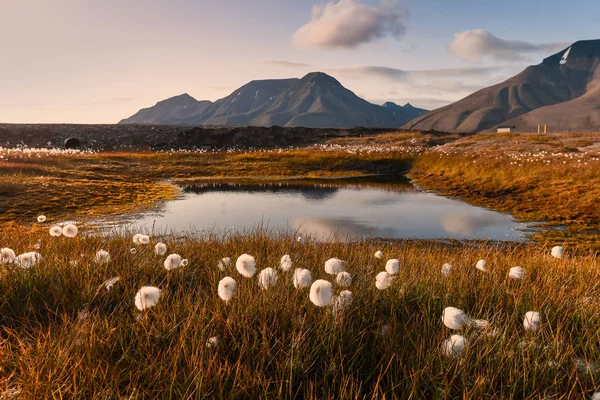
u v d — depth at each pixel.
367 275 4.43
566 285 4.96
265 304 3.25
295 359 2.59
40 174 26.75
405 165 39.31
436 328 3.14
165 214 18.31
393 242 13.49
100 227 14.91
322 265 5.25
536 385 2.49
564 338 3.04
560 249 5.57
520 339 2.96
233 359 2.71
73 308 3.54
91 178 28.41
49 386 2.24
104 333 2.89
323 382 2.49
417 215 18.61
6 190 20.38
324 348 2.77
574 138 45.16
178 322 3.10
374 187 29.03
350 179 33.88
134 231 13.75
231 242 7.63
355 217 18.14
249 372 2.43
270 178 34.41
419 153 43.72
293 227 15.87
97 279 4.15
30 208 17.95
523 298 3.94
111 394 2.25
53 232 5.11
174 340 2.86
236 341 2.85
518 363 2.65
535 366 2.55
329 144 62.72
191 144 64.88
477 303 3.71
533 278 5.42
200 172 36.19
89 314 3.28
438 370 2.52
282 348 2.70
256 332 2.90
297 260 5.54
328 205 21.38
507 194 22.50
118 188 24.53
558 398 2.42
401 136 64.75
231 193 25.81
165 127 71.56
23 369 2.45
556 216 17.31
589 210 17.44
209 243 7.80
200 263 5.54
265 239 8.11
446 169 32.78
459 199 23.17
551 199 19.97
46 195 20.28
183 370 2.43
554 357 2.73
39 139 61.88
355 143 62.19
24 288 3.88
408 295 3.80
